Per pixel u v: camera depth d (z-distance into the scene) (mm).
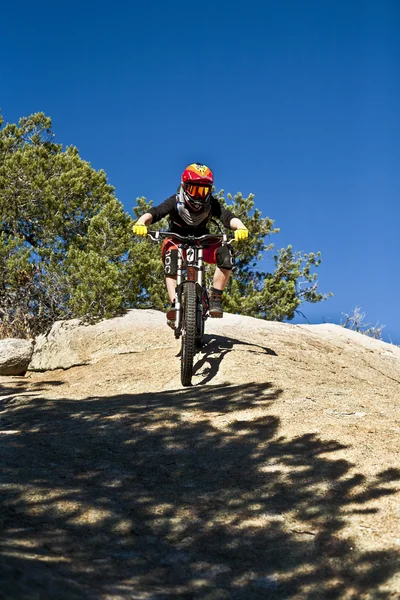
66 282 11500
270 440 4781
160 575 3035
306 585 2975
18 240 11953
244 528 3512
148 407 5746
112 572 2996
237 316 9836
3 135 14508
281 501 3818
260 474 4211
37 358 9141
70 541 3275
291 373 7027
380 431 4836
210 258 6965
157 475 4258
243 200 15258
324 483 4004
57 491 3885
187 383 6496
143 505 3779
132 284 12102
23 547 3080
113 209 12508
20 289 11883
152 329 9109
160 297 12320
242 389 6180
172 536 3434
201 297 6492
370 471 4105
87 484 4059
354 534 3389
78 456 4574
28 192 13320
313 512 3660
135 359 8148
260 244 15414
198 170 6395
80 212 13555
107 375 7582
